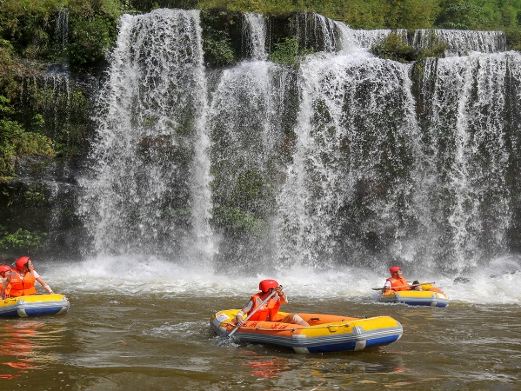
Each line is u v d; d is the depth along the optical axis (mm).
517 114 19219
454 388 6805
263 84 19688
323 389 6730
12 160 18359
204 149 19594
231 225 18922
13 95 19156
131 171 19359
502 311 11969
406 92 19297
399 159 19172
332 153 19172
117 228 19062
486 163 19203
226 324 9133
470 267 18969
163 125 19750
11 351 8242
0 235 18500
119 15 21031
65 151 19266
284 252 18734
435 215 19047
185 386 6820
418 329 10000
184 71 20375
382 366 7637
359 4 27734
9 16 20516
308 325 8656
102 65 20078
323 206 19016
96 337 9180
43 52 20703
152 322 10398
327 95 19344
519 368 7648
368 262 18938
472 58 19266
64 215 18781
